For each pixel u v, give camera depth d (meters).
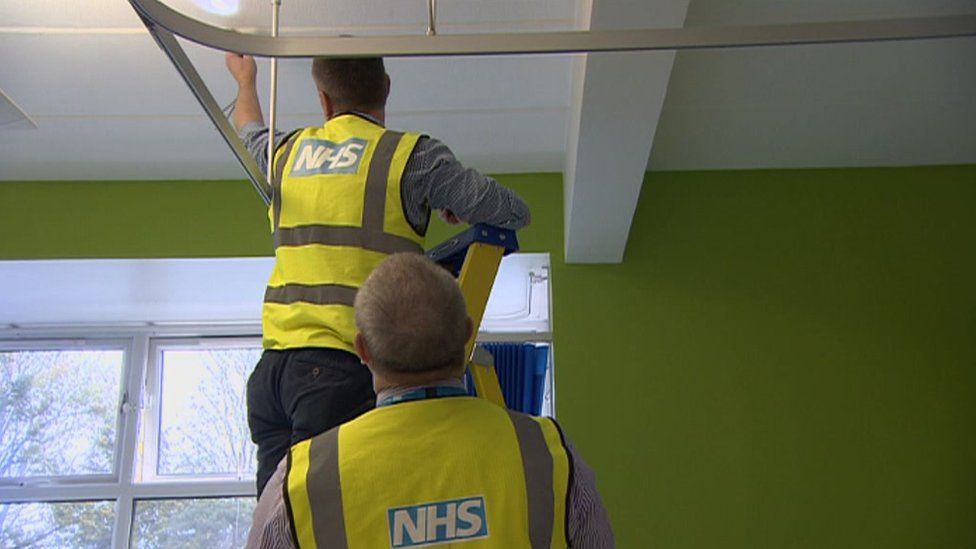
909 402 3.79
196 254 3.93
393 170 1.66
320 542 1.22
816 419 3.78
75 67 3.12
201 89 1.46
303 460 1.28
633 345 3.85
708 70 3.20
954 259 3.93
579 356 3.83
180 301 4.45
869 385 3.81
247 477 4.54
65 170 3.92
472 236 1.71
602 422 3.77
